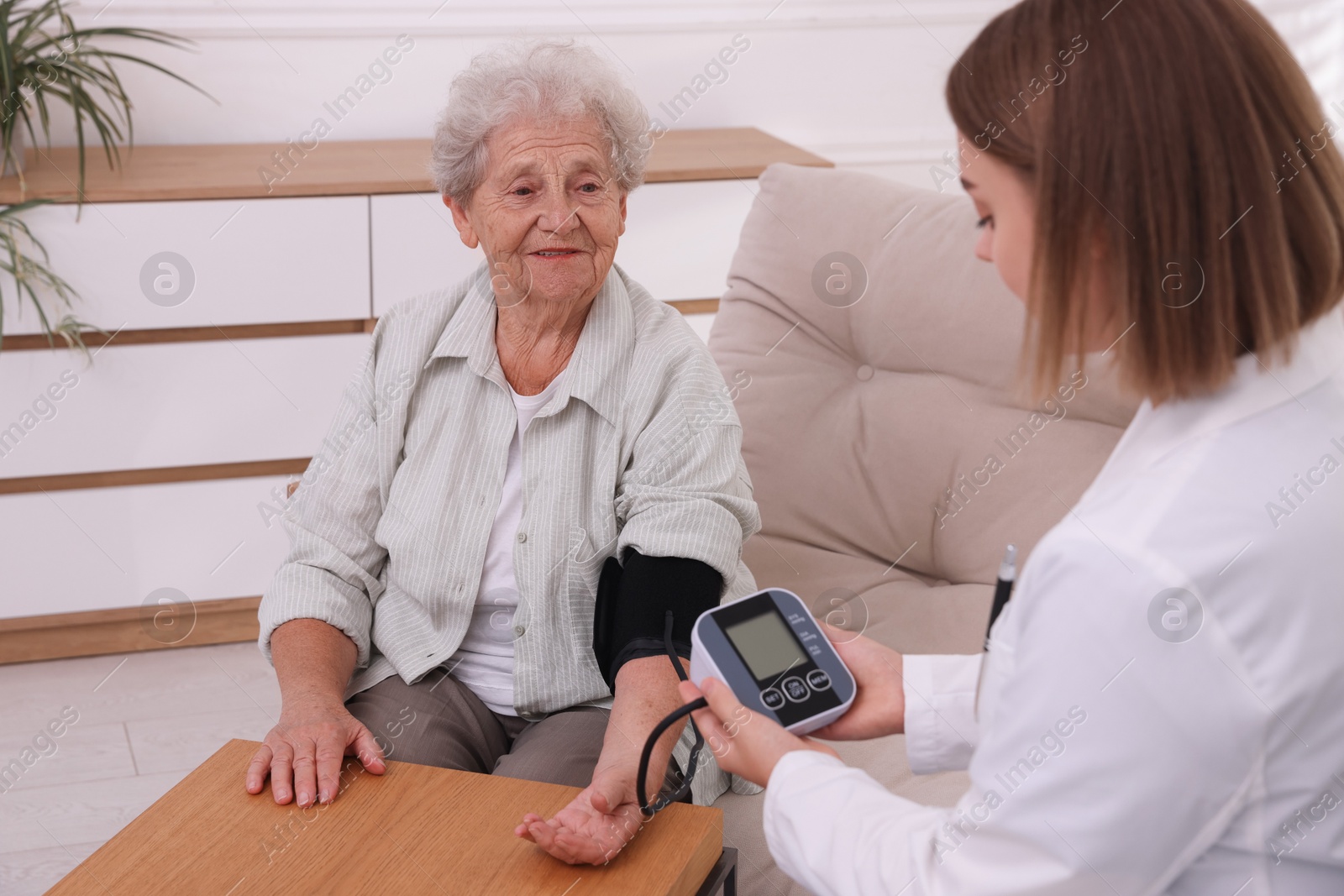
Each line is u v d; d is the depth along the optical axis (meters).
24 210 1.97
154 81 2.34
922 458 1.51
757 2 2.60
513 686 1.26
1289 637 0.58
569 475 1.24
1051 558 0.62
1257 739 0.59
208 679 2.22
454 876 0.88
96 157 2.23
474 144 1.23
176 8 2.30
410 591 1.26
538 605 1.22
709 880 0.96
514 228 1.22
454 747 1.22
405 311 1.34
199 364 2.15
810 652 0.90
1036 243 0.65
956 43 2.70
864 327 1.58
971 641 1.39
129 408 2.14
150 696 2.15
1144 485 0.62
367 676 1.28
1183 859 0.61
